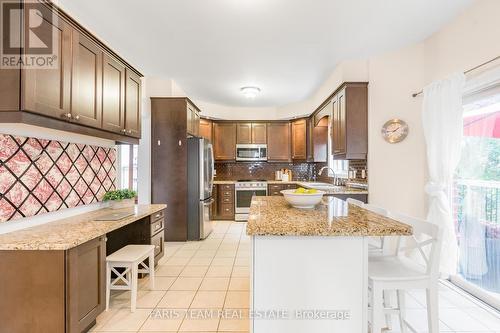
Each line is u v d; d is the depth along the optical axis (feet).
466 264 8.48
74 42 6.26
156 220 9.77
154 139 13.79
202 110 18.11
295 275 4.81
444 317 6.91
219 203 18.84
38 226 6.46
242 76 13.21
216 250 12.42
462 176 8.64
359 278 4.81
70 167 7.62
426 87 8.81
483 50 7.31
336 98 12.25
